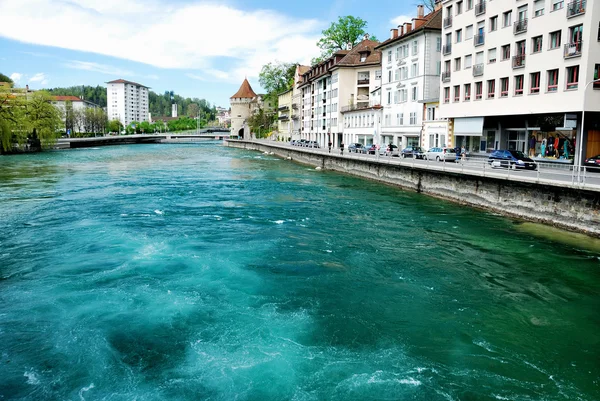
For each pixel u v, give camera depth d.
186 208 27.69
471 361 10.08
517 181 23.42
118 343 10.77
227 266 16.25
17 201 29.84
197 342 10.80
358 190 35.62
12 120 76.88
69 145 103.94
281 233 21.23
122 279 14.90
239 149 110.31
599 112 31.05
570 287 14.38
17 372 9.64
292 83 116.12
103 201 30.08
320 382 9.27
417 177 33.91
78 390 9.05
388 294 13.81
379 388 9.07
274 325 11.68
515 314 12.45
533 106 34.06
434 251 18.27
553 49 32.03
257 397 8.82
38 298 13.34
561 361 10.11
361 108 67.00
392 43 58.34
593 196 19.33
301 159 64.94
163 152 94.50
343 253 18.03
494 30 38.06
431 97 52.00
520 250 18.27
